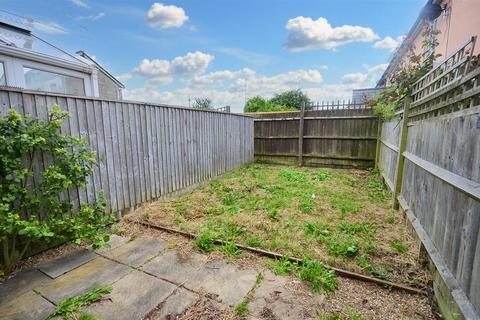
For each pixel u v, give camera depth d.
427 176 2.51
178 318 1.70
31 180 2.40
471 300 1.46
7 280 2.12
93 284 2.06
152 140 3.99
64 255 2.53
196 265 2.35
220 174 6.23
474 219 1.49
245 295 1.92
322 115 7.56
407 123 3.56
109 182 3.28
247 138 7.84
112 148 3.31
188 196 4.53
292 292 1.95
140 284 2.06
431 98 2.51
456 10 4.77
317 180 5.71
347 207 3.80
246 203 4.06
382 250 2.55
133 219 3.38
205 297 1.90
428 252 2.14
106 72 6.45
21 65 4.16
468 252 1.54
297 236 2.87
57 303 1.85
